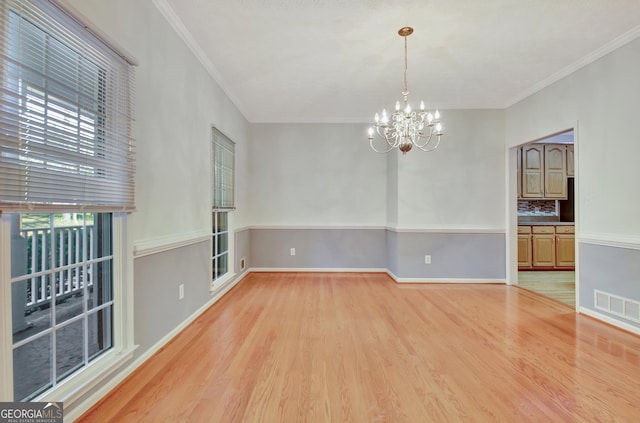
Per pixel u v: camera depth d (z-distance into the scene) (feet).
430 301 11.47
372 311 10.30
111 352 5.86
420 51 9.39
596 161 9.57
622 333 8.44
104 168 5.28
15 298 4.59
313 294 12.32
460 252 14.37
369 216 16.33
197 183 9.41
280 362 6.79
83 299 5.49
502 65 10.33
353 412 5.11
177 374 6.27
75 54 4.81
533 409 5.19
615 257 8.96
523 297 12.04
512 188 14.15
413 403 5.35
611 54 9.05
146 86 6.65
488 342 7.88
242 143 14.84
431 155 14.38
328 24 8.00
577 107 10.27
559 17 7.72
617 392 5.67
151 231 6.89
